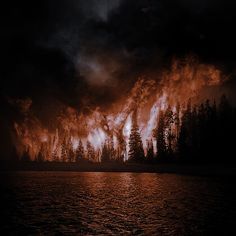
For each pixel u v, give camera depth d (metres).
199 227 25.30
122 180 67.00
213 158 88.38
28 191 50.53
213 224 26.23
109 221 28.19
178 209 32.91
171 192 45.50
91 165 119.19
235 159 84.94
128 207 34.94
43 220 29.00
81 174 89.31
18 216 30.94
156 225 26.27
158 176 74.25
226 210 32.03
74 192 48.75
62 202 39.34
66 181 67.25
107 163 121.25
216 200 38.09
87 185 58.41
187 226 25.67
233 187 50.25
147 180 64.75
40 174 91.06
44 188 54.38
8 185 59.66
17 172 100.62
